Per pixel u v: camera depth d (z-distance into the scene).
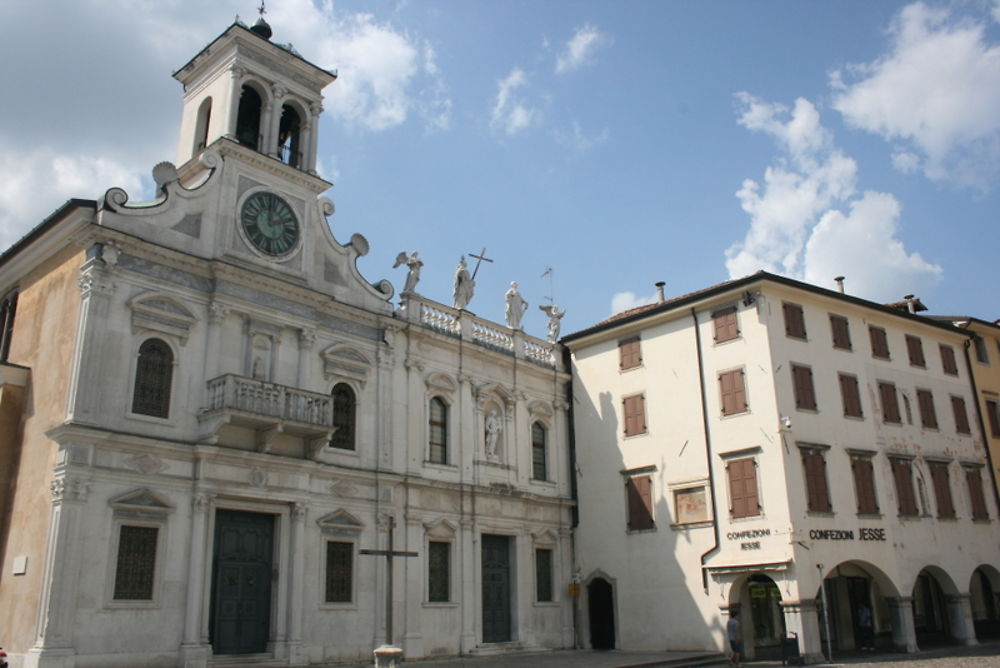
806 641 29.28
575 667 26.97
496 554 34.47
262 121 30.02
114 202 24.86
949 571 35.41
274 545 26.73
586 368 39.09
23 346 26.38
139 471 23.75
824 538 31.09
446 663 28.59
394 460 30.86
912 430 36.59
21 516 23.73
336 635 27.45
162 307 25.27
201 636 23.86
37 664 20.80
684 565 33.31
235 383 25.23
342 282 30.80
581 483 37.94
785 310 33.53
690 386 34.69
